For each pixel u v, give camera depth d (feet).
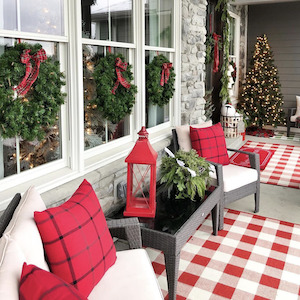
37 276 3.52
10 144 7.00
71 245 4.91
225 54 20.72
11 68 6.45
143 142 7.86
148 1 11.33
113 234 6.68
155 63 11.78
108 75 9.30
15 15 6.63
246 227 10.81
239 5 24.68
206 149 11.48
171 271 7.14
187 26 13.44
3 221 5.03
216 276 8.31
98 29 9.09
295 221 11.25
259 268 8.63
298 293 7.72
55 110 7.41
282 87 26.55
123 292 5.27
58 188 7.55
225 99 22.45
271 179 15.34
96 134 9.57
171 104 13.47
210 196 9.23
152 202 8.00
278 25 25.96
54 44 7.72
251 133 25.46
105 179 9.10
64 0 7.70
